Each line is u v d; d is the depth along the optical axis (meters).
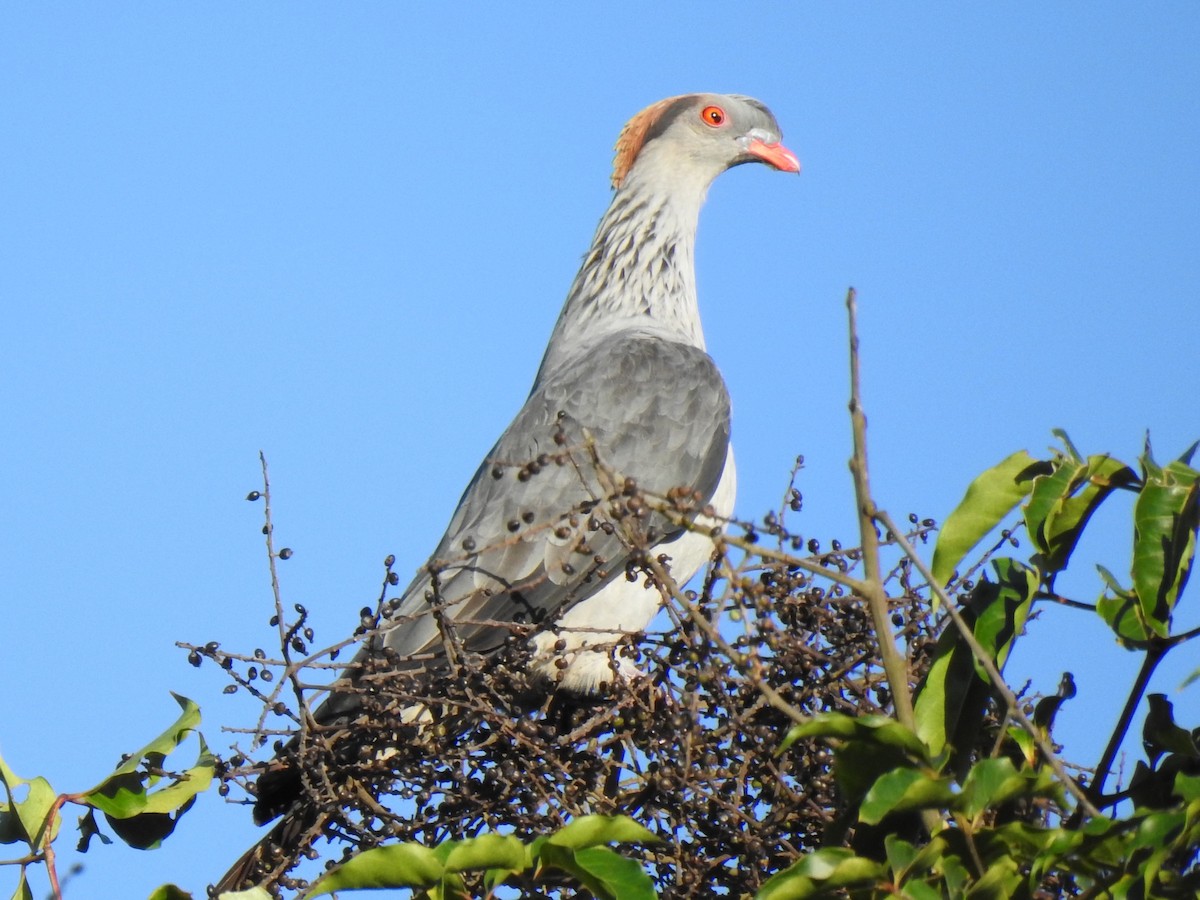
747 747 9.45
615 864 7.15
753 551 7.71
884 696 9.84
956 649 8.29
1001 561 8.52
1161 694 8.50
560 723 13.19
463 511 14.30
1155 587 8.09
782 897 6.71
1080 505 8.54
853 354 7.65
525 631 10.38
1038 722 8.69
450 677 10.29
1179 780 7.01
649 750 10.08
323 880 7.34
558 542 13.46
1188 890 6.95
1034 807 8.69
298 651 9.70
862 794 7.02
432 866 7.29
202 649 9.54
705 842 9.55
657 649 10.57
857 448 7.62
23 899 8.98
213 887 9.59
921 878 6.86
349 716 11.52
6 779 9.03
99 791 9.22
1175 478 8.23
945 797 6.73
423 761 10.11
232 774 9.65
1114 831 6.78
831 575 7.66
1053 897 8.40
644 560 8.53
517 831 10.10
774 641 9.10
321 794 9.95
